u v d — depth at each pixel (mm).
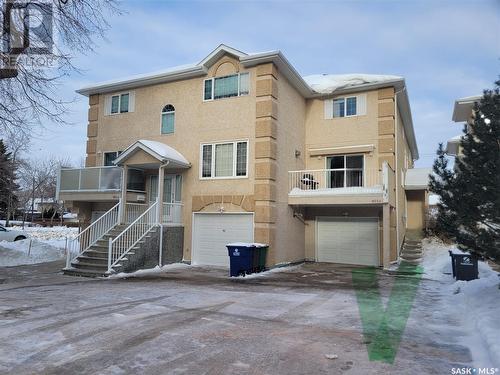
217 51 16172
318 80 19516
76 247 21641
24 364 4805
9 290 10078
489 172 7492
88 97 19781
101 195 16719
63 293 9617
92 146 19266
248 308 8164
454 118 17750
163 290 10188
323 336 6145
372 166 17391
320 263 17859
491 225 7812
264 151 15055
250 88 15703
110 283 11430
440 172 8820
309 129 18922
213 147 16234
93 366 4758
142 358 5055
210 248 15953
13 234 21938
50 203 50125
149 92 18125
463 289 9852
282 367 4789
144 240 14445
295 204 16641
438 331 6512
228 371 4645
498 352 4859
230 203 15594
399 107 19406
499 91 7941
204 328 6512
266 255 14555
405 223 21953
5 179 31016
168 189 17109
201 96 16781
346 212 17938
